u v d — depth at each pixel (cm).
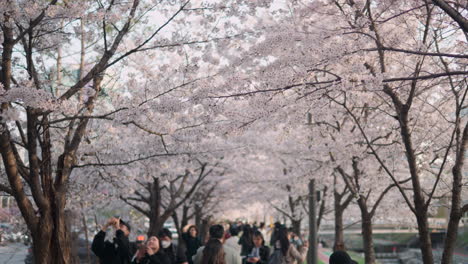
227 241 956
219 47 841
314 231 1427
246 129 733
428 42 859
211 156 1349
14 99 660
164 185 1830
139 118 762
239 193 2439
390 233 3091
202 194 2358
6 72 703
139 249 733
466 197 1238
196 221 2550
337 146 1218
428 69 944
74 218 1423
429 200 762
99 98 1020
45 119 776
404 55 885
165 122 811
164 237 922
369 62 888
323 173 1446
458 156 739
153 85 862
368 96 1011
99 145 1145
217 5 814
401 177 1655
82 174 1181
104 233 787
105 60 758
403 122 793
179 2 834
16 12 686
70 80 1138
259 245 1067
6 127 700
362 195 1316
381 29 833
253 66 869
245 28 856
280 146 1625
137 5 791
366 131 1231
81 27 850
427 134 1113
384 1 795
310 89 747
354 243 3269
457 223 726
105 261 794
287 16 889
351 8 777
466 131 740
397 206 1845
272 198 2344
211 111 730
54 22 820
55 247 738
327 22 891
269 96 720
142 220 2314
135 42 877
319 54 696
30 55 790
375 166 1374
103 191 1402
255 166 2105
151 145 1045
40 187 738
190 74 805
